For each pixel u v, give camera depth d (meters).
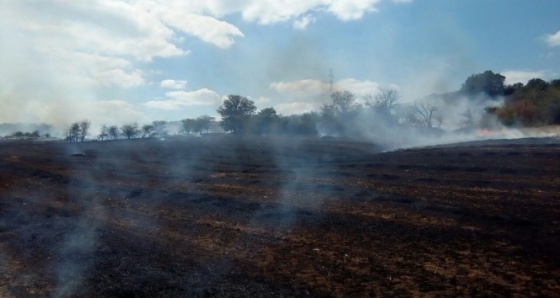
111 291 7.39
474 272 7.17
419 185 13.91
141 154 34.22
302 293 6.87
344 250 8.74
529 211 10.01
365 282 7.14
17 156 34.19
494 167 15.45
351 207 11.97
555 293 6.25
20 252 10.12
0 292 7.83
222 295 6.98
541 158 16.31
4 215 14.23
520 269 7.12
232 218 12.03
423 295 6.53
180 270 8.21
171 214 13.11
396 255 8.23
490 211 10.24
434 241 8.75
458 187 13.12
